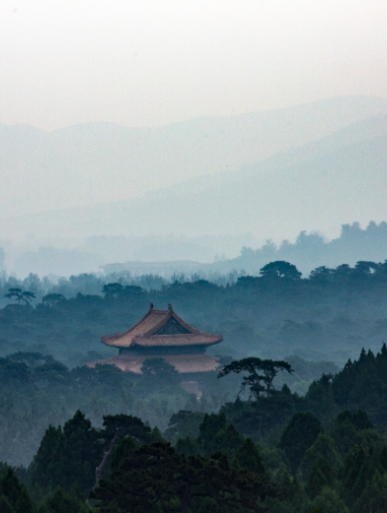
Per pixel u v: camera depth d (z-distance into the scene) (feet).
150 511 431.84
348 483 481.87
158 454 419.95
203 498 455.63
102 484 410.72
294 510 442.50
